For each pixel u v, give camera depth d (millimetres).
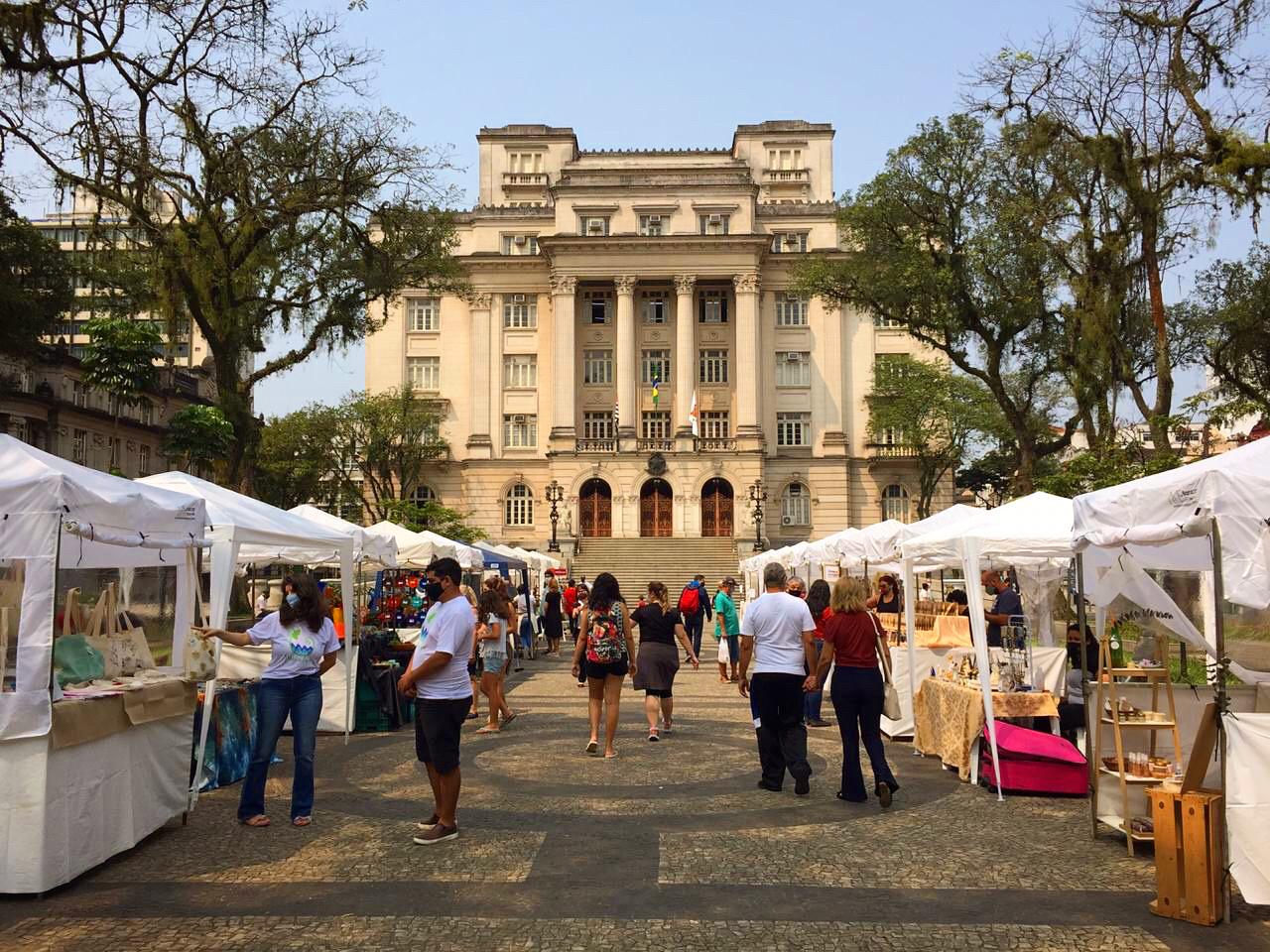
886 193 30453
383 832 8180
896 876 6988
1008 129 25359
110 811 7270
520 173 62688
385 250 30156
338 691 13367
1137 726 8094
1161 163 22984
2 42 16656
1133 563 7969
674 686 19812
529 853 7531
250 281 27641
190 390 54625
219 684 10906
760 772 10773
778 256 58500
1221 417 20422
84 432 43688
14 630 6941
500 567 28766
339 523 15367
